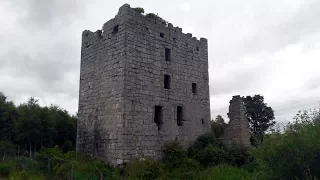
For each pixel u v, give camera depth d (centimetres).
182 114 2350
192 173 1830
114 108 2003
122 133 1894
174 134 2231
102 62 2216
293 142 1391
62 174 1636
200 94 2550
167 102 2228
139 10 2178
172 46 2373
